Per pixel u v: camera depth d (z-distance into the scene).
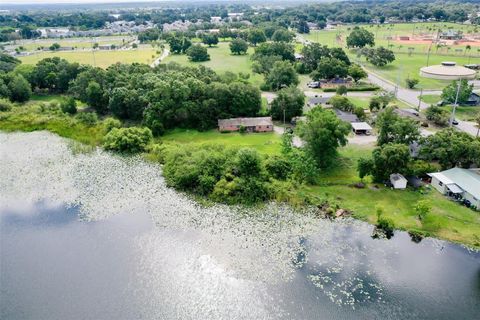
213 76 149.88
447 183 83.25
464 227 74.06
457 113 136.38
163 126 123.12
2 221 78.31
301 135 95.06
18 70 171.00
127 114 133.38
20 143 117.56
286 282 61.88
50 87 173.62
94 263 66.25
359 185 87.81
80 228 75.81
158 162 104.50
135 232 74.44
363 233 73.69
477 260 66.50
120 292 60.34
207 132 122.94
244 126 120.75
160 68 160.38
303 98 129.38
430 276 63.09
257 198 84.50
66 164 103.62
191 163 93.19
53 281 62.62
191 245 70.44
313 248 69.69
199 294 59.78
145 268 65.12
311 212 80.25
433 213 77.81
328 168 96.44
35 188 91.19
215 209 81.88
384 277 62.94
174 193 88.62
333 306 57.41
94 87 139.12
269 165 90.88
